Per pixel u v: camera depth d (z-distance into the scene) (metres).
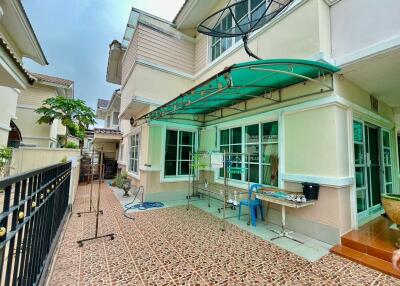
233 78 3.98
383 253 2.89
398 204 3.14
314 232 3.72
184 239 3.69
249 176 5.20
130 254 3.12
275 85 4.39
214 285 2.42
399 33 2.94
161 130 6.73
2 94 6.91
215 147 6.69
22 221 1.59
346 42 3.56
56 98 9.91
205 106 6.06
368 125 4.86
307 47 3.78
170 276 2.58
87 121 10.41
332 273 2.67
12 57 3.26
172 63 7.29
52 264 2.74
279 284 2.45
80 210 5.50
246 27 5.20
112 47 9.51
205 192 6.93
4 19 6.12
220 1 6.79
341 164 3.54
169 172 6.90
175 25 7.66
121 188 8.38
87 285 2.38
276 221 4.44
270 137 4.86
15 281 1.51
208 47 7.20
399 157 6.53
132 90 6.69
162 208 5.74
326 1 3.79
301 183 3.89
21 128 10.47
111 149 14.33
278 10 4.00
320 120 3.77
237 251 3.25
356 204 3.79
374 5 3.25
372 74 3.74
